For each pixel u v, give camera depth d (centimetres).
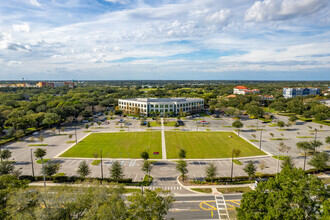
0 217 4097
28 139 12400
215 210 5562
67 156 9512
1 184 5172
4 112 16462
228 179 7150
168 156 9544
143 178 7362
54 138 12612
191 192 6475
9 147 10881
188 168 8244
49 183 7025
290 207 3691
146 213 4006
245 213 3916
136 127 15650
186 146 10925
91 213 3919
